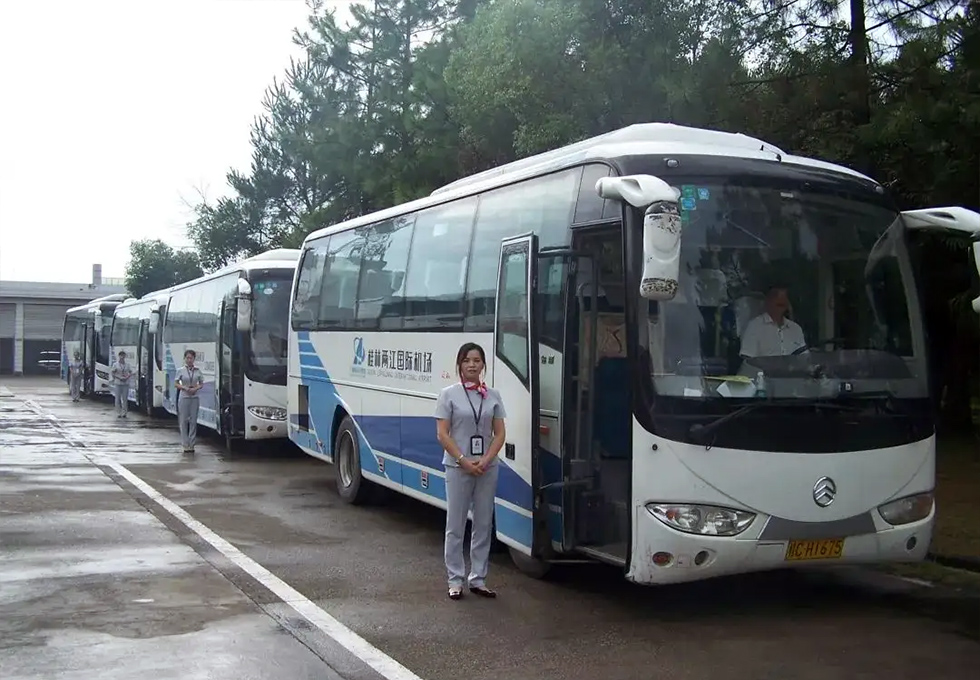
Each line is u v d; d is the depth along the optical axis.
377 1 31.72
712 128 13.81
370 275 11.80
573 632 6.92
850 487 6.91
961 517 10.73
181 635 6.69
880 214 7.53
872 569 8.95
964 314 14.23
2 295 59.28
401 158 26.83
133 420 26.95
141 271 53.88
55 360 61.09
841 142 13.02
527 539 8.00
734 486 6.66
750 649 6.55
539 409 7.75
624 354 7.28
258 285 17.56
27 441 20.28
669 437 6.64
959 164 12.08
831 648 6.59
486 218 9.10
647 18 14.88
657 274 6.11
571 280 7.60
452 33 25.39
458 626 7.03
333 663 6.16
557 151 8.57
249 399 17.34
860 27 13.99
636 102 14.71
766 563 6.79
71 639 6.57
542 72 15.61
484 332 8.87
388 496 12.42
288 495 13.34
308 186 40.34
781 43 14.36
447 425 7.72
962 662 6.29
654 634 6.89
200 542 9.93
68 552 9.32
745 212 7.09
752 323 6.92
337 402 12.70
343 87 32.78
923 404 7.31
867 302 7.30
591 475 7.48
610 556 7.11
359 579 8.43
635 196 6.27
